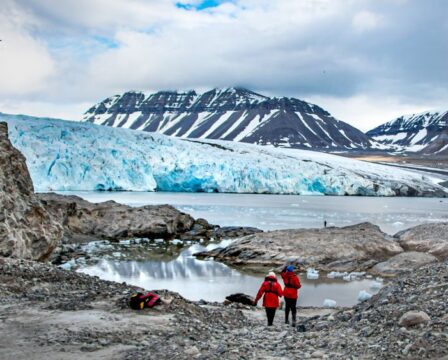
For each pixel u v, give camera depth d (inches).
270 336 414.3
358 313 443.8
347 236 1298.0
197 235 1761.8
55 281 609.6
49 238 965.8
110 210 1737.2
